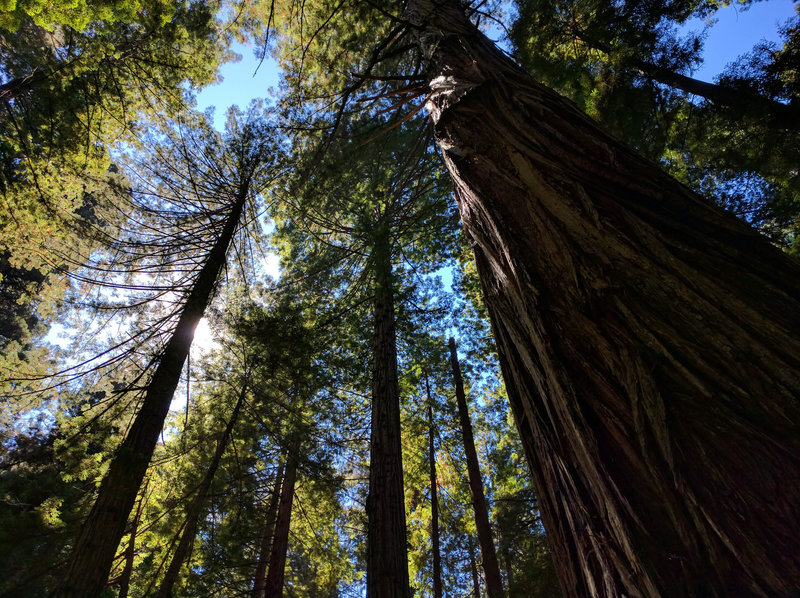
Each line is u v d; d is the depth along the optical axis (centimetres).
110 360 628
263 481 984
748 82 469
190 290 679
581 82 575
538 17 568
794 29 430
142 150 834
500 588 811
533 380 162
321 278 974
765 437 110
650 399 126
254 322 729
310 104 755
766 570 95
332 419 894
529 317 164
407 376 1135
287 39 931
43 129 759
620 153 186
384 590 492
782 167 525
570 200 176
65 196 830
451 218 884
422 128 640
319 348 816
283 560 901
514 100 236
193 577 692
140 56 812
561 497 138
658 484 115
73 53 719
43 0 409
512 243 183
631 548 109
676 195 167
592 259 158
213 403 810
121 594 680
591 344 144
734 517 104
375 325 802
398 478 605
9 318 1457
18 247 804
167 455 789
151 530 765
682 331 133
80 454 542
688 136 584
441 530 1297
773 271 141
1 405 634
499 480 1193
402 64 771
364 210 905
